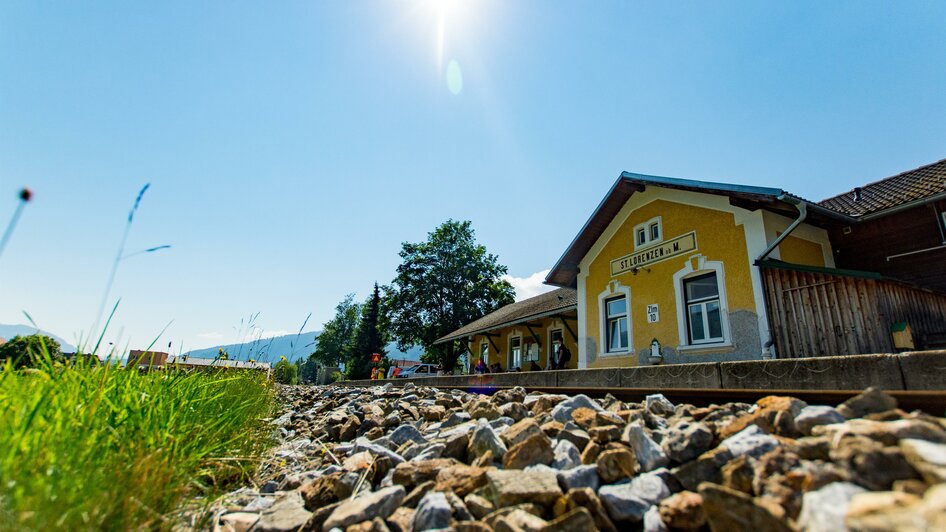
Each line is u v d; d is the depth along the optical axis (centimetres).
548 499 187
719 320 940
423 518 190
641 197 1179
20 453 168
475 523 178
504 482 201
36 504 145
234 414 388
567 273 1415
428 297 4141
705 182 923
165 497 206
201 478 286
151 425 257
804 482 152
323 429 553
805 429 198
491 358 2275
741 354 869
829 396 326
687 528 156
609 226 1274
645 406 342
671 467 208
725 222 948
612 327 1230
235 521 238
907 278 948
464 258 4297
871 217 999
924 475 131
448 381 1019
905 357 285
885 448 147
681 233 1044
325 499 255
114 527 167
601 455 213
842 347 727
